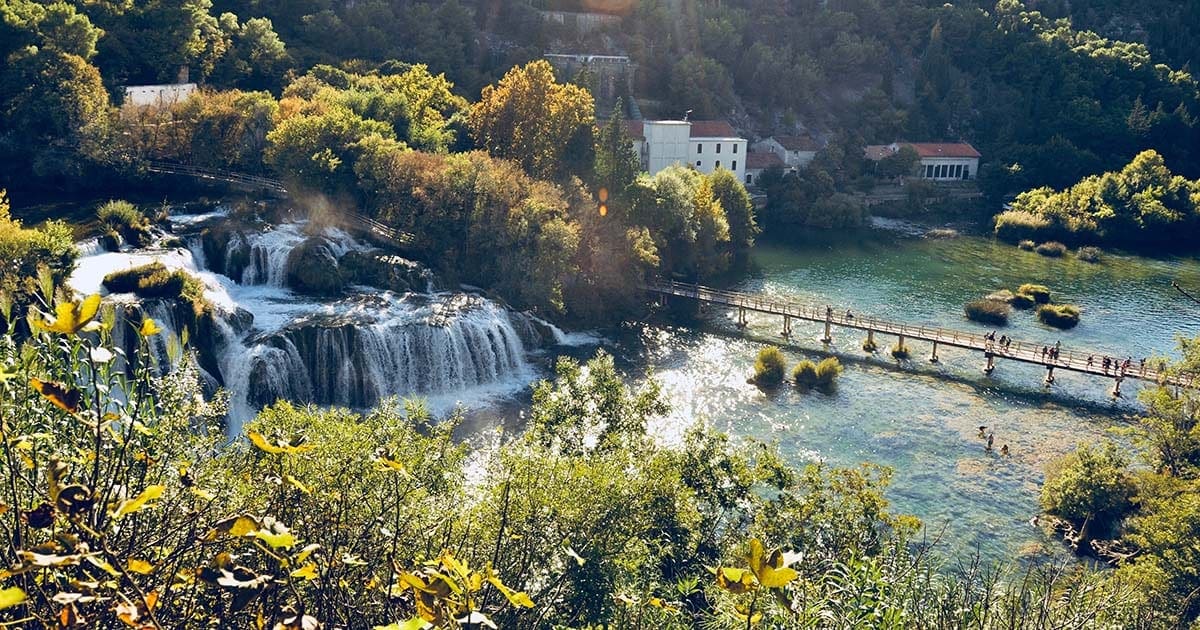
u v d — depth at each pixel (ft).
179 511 44.42
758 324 289.74
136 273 216.13
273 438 40.70
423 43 506.48
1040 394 236.63
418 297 250.37
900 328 276.62
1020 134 575.38
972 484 188.34
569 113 323.78
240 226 269.44
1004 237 447.83
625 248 298.97
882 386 240.12
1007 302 324.60
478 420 213.25
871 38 650.43
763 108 599.57
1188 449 175.83
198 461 55.42
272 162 290.35
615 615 81.05
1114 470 174.40
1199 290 352.08
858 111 604.49
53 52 307.78
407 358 226.99
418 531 68.85
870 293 334.44
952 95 606.14
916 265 382.63
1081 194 467.11
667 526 111.24
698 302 306.35
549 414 144.15
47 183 294.87
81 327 29.07
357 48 483.51
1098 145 555.28
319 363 220.02
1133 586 114.32
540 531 84.12
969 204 516.32
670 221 322.75
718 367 250.57
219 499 48.47
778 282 345.31
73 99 298.35
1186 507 132.26
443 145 334.03
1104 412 225.76
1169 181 475.31
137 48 374.43
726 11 650.43
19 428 40.50
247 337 218.79
